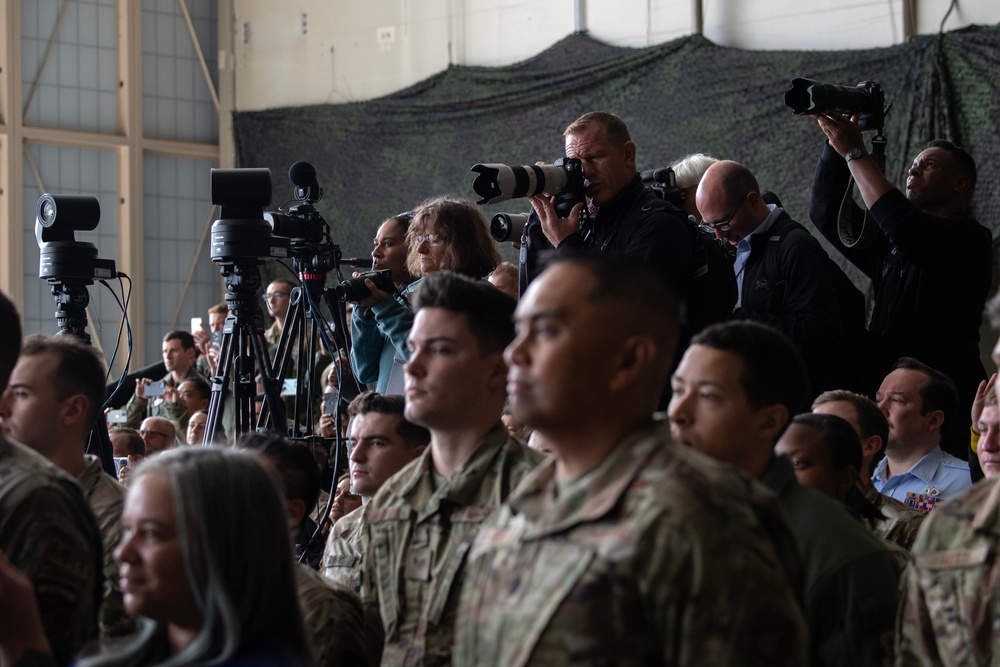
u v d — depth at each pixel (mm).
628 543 1323
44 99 9094
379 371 3463
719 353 1926
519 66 8281
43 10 9117
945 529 1692
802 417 2422
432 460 2238
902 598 1792
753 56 7141
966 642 1615
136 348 9273
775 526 1407
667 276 2955
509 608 1385
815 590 1925
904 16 6633
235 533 1561
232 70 9711
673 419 1942
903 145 6398
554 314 1441
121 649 1656
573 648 1310
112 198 9344
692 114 7395
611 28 7961
